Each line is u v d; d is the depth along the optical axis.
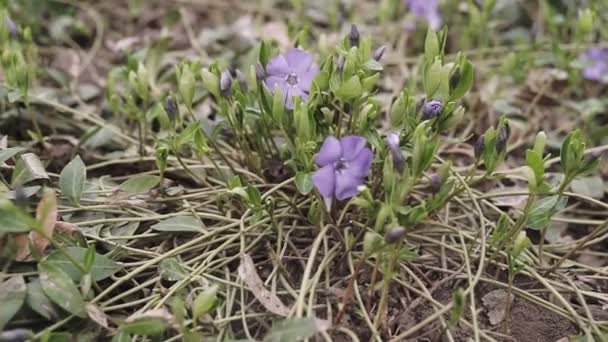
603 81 0.65
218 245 0.50
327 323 0.42
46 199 0.43
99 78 0.67
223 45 0.71
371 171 0.50
